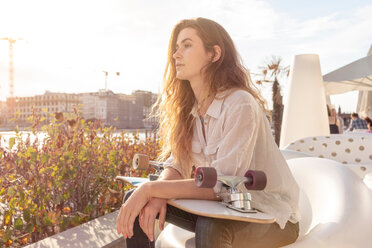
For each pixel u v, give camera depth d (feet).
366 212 4.90
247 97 4.21
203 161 4.92
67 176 9.12
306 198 5.77
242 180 3.60
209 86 4.63
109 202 10.47
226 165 4.02
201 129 4.85
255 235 3.96
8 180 8.69
